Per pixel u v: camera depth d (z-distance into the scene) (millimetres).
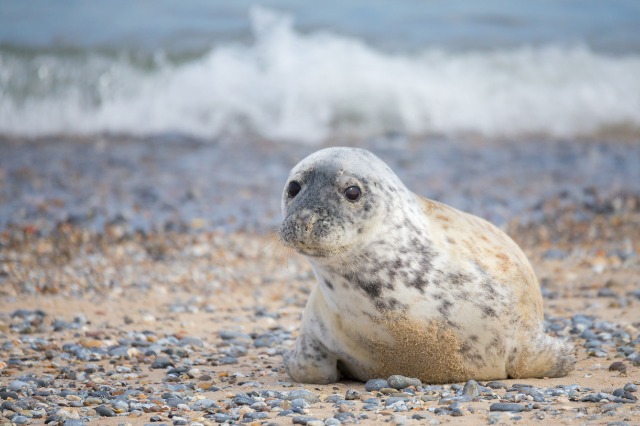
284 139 71000
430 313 19281
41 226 44688
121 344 26484
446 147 67875
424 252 19453
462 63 83375
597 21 100562
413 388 19891
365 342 19938
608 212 47438
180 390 20938
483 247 20609
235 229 45562
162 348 25906
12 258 38938
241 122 74188
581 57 86250
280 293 35094
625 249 40188
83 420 18078
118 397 20031
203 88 75562
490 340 19906
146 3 98312
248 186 55812
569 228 44469
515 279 20375
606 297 32219
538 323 20891
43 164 60281
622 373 21547
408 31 93750
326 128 74000
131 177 57562
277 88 75500
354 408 18531
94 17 92125
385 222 19031
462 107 76562
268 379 22250
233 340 27438
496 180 57406
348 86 75562
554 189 54625
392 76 77875
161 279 36750
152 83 76562
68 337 27500
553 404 18156
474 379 20375
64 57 79438
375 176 19312
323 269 19297
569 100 78125
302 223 18516
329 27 93125
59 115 72188
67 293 34188
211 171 59812
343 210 18688
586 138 71938
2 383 21781
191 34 87688
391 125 74688
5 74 75562
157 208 49625
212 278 37156
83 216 46406
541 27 97562
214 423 17641
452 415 17578
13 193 52406
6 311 31250
